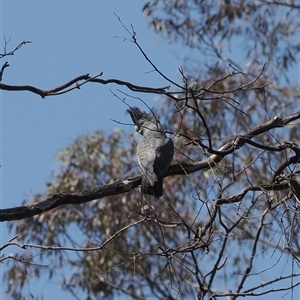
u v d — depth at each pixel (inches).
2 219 377.7
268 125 397.4
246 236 574.2
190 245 345.4
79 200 386.3
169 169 404.5
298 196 371.6
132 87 363.9
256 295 337.4
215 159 392.5
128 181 396.2
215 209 366.6
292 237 347.3
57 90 366.9
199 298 343.3
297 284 332.8
